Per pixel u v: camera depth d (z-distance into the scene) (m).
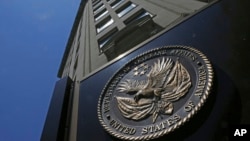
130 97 9.27
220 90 7.45
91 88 11.38
